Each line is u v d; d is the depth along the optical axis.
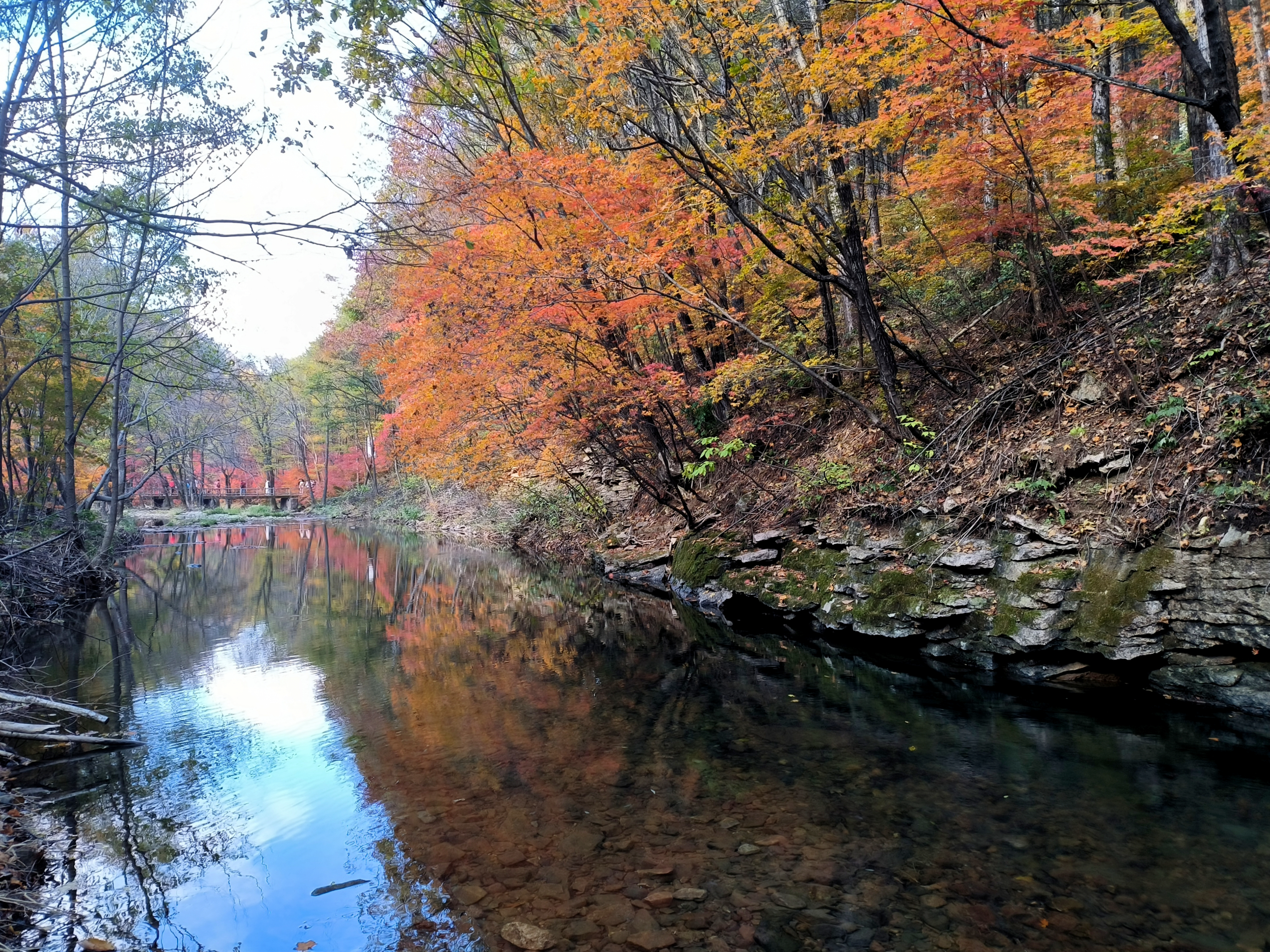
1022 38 6.25
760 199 8.98
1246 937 3.06
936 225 10.13
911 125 7.37
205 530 37.25
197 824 4.75
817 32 8.39
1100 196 8.84
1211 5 5.55
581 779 5.17
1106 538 6.40
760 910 3.43
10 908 3.72
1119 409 7.05
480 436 14.97
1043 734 5.54
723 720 6.34
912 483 8.71
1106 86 8.94
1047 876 3.61
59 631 11.87
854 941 3.15
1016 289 9.70
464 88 10.20
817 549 9.62
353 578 18.98
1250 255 6.97
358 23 6.04
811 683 7.37
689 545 12.45
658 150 9.15
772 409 12.85
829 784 4.86
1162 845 3.84
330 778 5.43
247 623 12.58
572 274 9.12
